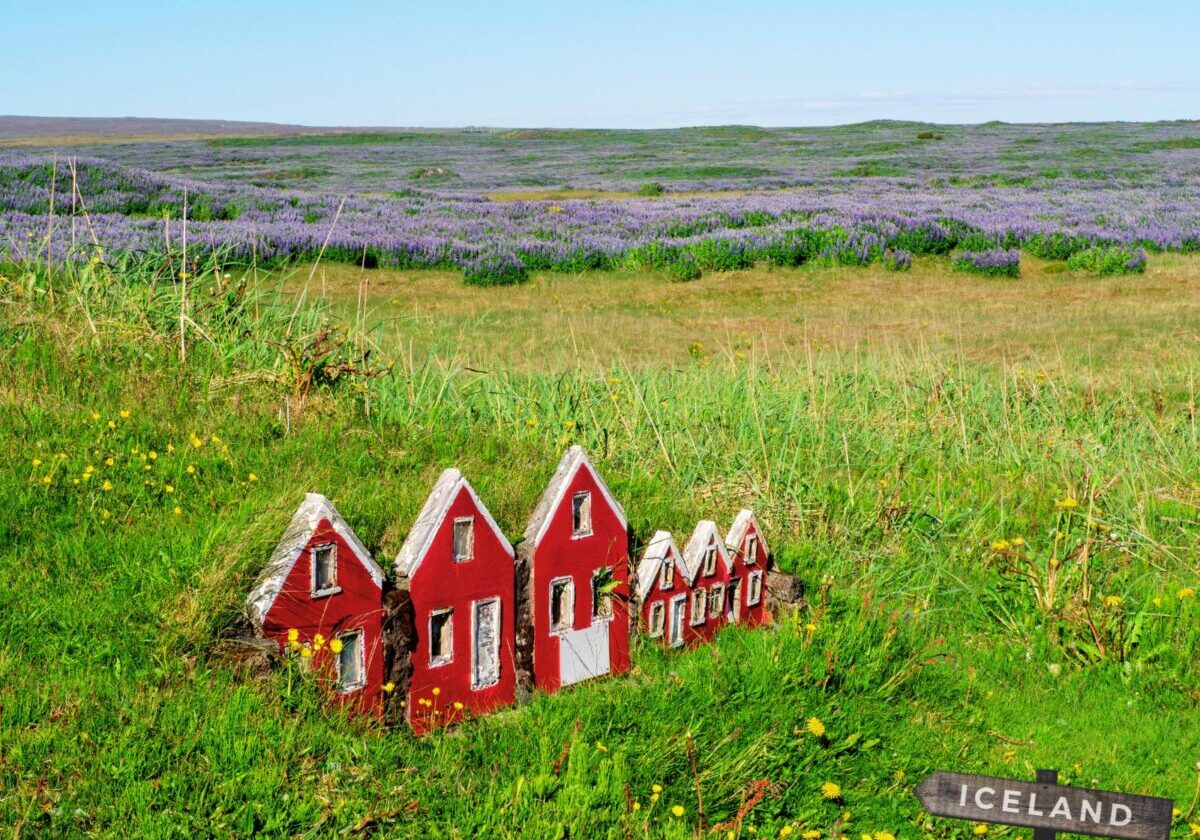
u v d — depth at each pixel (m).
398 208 39.19
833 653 5.21
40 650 3.94
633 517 6.18
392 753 3.82
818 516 7.90
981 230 31.58
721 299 24.88
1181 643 6.77
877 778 4.64
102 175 37.16
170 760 3.46
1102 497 9.12
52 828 3.12
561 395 9.84
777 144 115.19
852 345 19.59
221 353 8.00
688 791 4.15
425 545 4.25
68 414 6.34
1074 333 20.59
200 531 4.71
